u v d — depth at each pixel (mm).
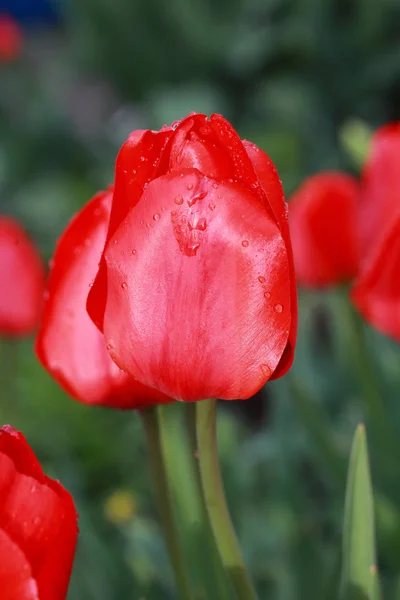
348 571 627
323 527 992
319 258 862
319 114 2570
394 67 2621
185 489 760
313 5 2666
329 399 1224
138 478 1271
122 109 2949
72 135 2719
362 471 623
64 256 609
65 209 2234
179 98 2391
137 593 849
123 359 572
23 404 1334
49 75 3074
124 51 2877
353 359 893
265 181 563
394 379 1088
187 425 592
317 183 857
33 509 553
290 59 2725
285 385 1124
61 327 609
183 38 2762
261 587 874
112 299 568
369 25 2617
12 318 1053
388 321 718
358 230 826
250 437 1364
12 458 561
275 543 960
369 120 2688
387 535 891
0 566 546
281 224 562
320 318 1623
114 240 564
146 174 568
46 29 3676
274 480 1086
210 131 565
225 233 556
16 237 1049
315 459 1000
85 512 1006
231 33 2748
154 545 931
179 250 559
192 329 562
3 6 3689
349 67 2674
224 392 569
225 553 597
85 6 2875
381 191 789
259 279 557
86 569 872
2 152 2623
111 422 1381
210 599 678
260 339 561
